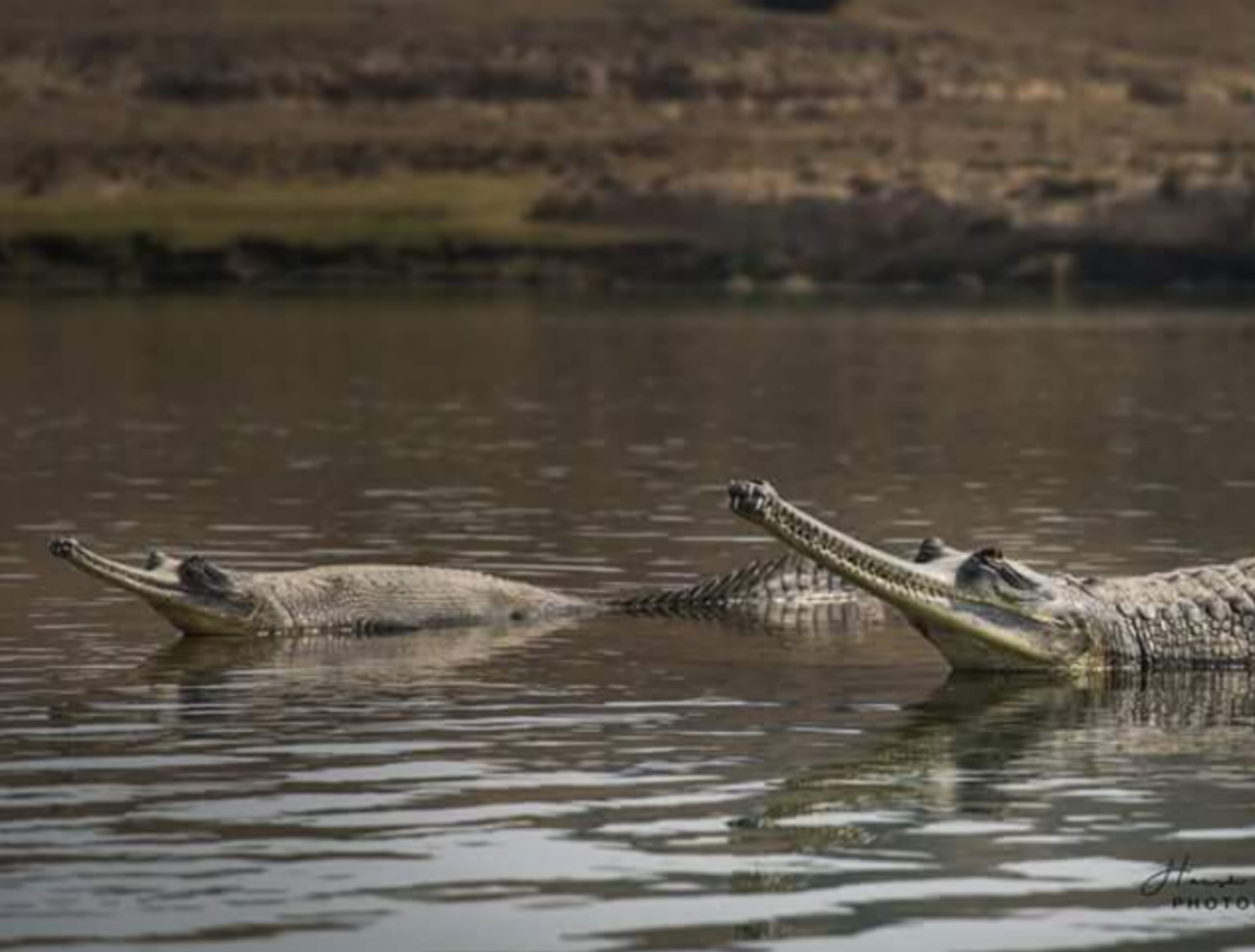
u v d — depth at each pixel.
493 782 47.62
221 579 67.44
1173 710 56.44
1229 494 101.75
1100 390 168.25
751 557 82.50
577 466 115.12
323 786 47.12
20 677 60.00
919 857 41.78
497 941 36.88
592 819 44.47
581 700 57.03
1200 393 166.00
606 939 37.03
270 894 39.31
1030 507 96.50
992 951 36.62
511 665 62.38
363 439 130.00
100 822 44.12
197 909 38.41
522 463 116.38
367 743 51.44
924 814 44.97
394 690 58.44
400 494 102.12
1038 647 60.44
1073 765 49.62
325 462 116.50
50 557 81.50
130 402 156.38
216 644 65.81
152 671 61.09
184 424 139.62
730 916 38.19
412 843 42.56
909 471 112.19
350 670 61.59
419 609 69.38
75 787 47.00
